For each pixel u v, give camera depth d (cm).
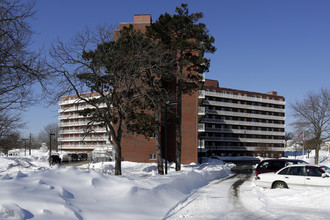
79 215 724
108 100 2100
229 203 1075
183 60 2567
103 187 1016
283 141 9431
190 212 915
